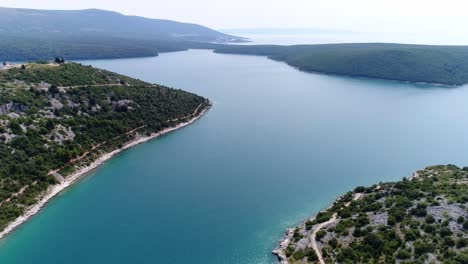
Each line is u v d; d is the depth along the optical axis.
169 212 113.00
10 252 93.88
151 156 158.88
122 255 92.69
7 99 146.75
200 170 144.50
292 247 92.31
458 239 79.31
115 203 118.81
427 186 105.50
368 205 101.50
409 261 77.38
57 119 153.00
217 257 91.50
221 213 112.19
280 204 117.44
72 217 110.19
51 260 90.69
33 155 130.38
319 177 138.12
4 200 109.62
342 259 82.56
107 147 158.62
